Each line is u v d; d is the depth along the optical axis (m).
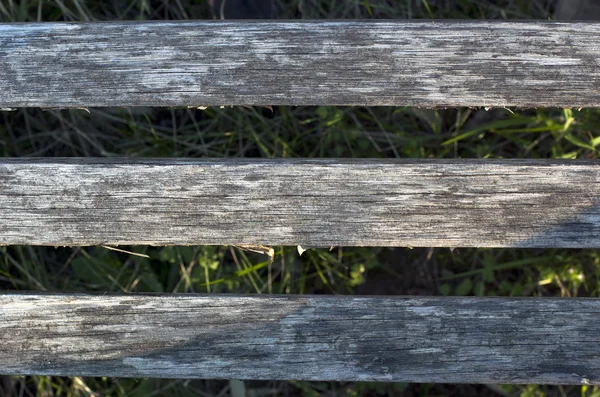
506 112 1.29
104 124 1.29
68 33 1.13
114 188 1.13
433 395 1.30
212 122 1.29
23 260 1.27
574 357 1.13
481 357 1.13
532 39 1.12
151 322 1.14
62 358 1.14
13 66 1.13
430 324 1.14
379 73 1.13
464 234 1.13
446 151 1.29
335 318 1.14
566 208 1.12
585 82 1.12
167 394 1.28
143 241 1.13
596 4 1.26
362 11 1.30
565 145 1.29
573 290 1.29
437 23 1.13
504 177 1.12
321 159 1.13
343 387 1.30
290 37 1.13
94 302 1.14
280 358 1.14
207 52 1.13
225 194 1.13
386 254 1.30
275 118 1.28
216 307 1.14
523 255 1.29
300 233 1.13
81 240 1.13
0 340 1.14
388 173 1.12
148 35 1.13
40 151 1.29
